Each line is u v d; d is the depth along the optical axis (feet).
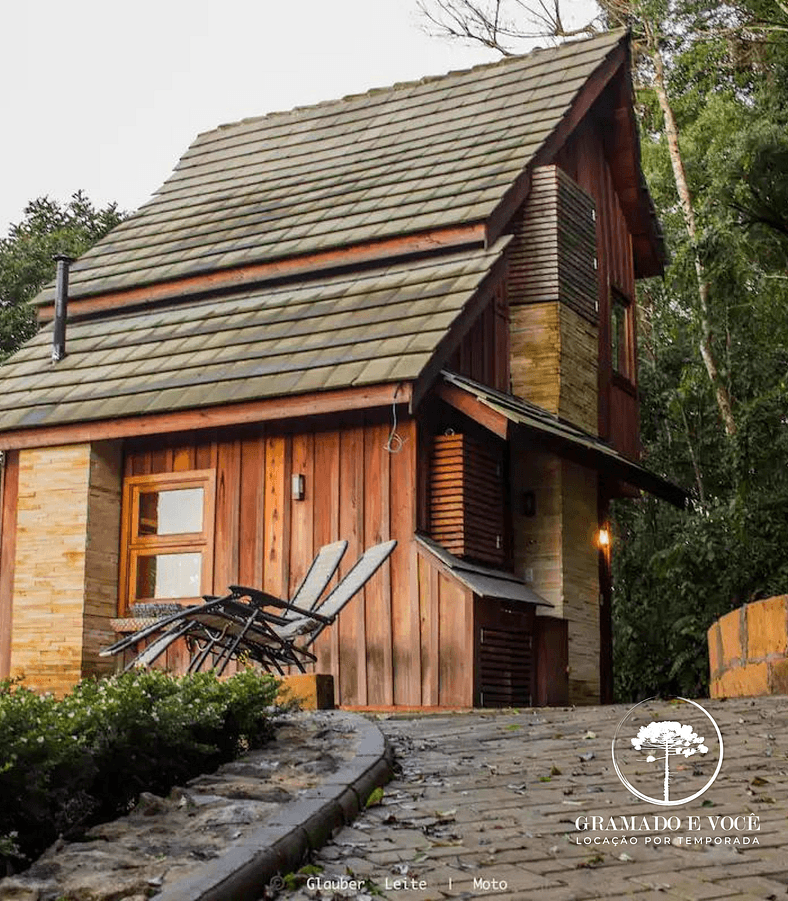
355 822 14.90
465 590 36.78
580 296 46.83
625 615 62.13
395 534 38.32
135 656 42.11
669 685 60.18
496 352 44.11
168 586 42.42
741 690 30.09
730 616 31.22
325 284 44.80
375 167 50.52
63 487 42.70
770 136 51.72
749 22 74.64
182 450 42.63
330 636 38.63
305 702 27.27
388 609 37.91
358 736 19.57
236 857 12.30
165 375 42.42
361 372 37.45
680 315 74.02
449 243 42.57
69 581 41.96
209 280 46.93
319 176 51.96
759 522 50.65
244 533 40.91
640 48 83.15
